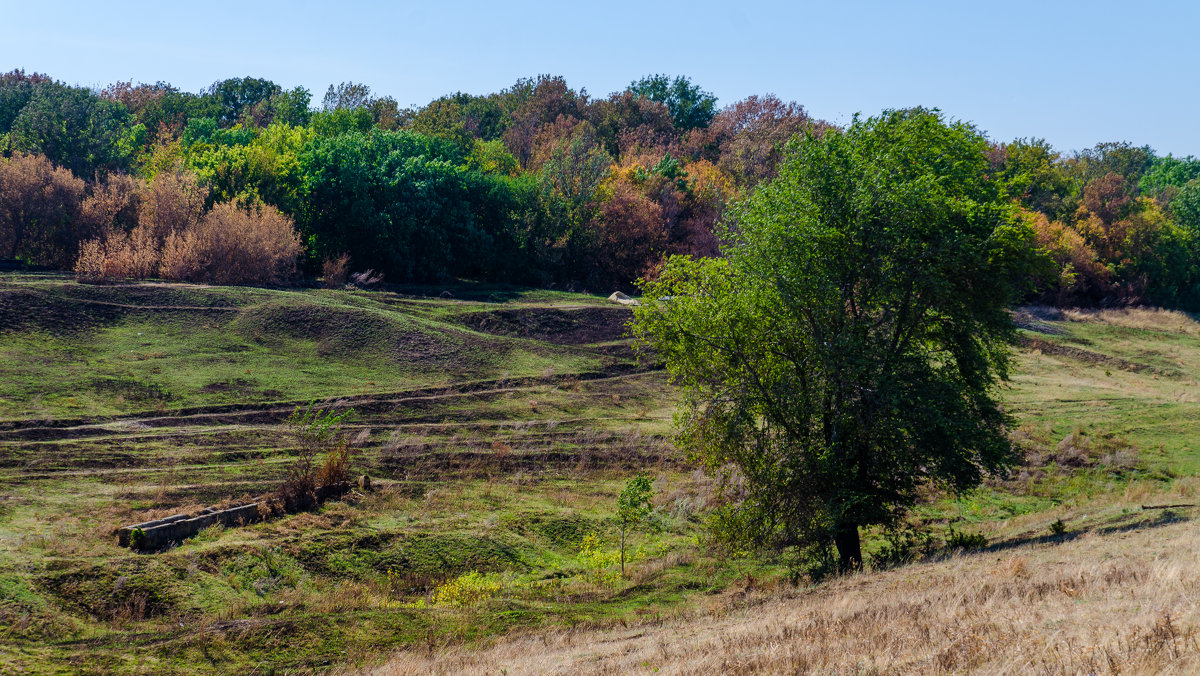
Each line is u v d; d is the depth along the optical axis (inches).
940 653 348.8
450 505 1143.6
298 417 1477.6
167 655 628.7
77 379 1497.3
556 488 1290.6
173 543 846.5
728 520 936.9
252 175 2797.7
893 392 841.5
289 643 670.5
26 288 1831.9
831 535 895.1
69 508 927.0
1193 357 2736.2
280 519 980.6
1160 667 278.8
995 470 928.3
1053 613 403.2
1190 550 555.8
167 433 1295.5
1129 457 1505.9
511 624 746.2
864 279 923.4
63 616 679.7
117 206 2400.3
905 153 905.5
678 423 988.6
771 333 924.0
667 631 641.0
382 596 831.1
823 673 360.8
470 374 1877.5
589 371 2048.5
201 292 2064.5
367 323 2027.6
